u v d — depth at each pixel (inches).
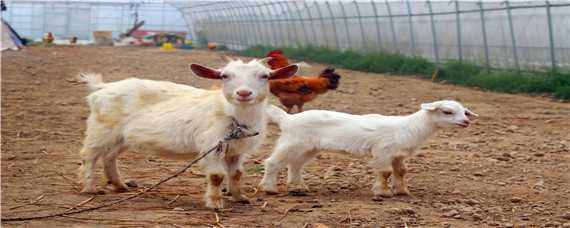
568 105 825.5
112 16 3048.7
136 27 2883.9
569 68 988.6
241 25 2401.6
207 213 317.4
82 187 370.3
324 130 367.9
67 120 634.2
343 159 471.5
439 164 463.2
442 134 586.9
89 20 3036.4
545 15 1023.0
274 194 369.4
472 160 479.2
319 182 405.7
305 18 1861.5
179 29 3142.2
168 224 297.6
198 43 2908.5
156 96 346.9
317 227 297.3
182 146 331.3
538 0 1023.0
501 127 637.9
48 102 757.9
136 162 448.8
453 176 426.9
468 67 1130.7
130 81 354.0
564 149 525.7
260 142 332.2
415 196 371.2
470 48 1203.2
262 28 2215.8
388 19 1457.9
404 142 360.2
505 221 324.5
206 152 320.8
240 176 339.6
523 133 606.9
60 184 378.3
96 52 1868.8
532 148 530.9
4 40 1787.6
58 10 3004.4
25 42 2240.4
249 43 2361.0
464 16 1206.9
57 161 446.3
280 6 1989.4
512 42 1095.0
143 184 385.1
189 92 346.0
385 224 309.7
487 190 390.3
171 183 388.2
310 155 376.5
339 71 1338.6
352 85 1023.6
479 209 344.5
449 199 364.2
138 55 1771.7
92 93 357.7
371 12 1513.3
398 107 783.7
